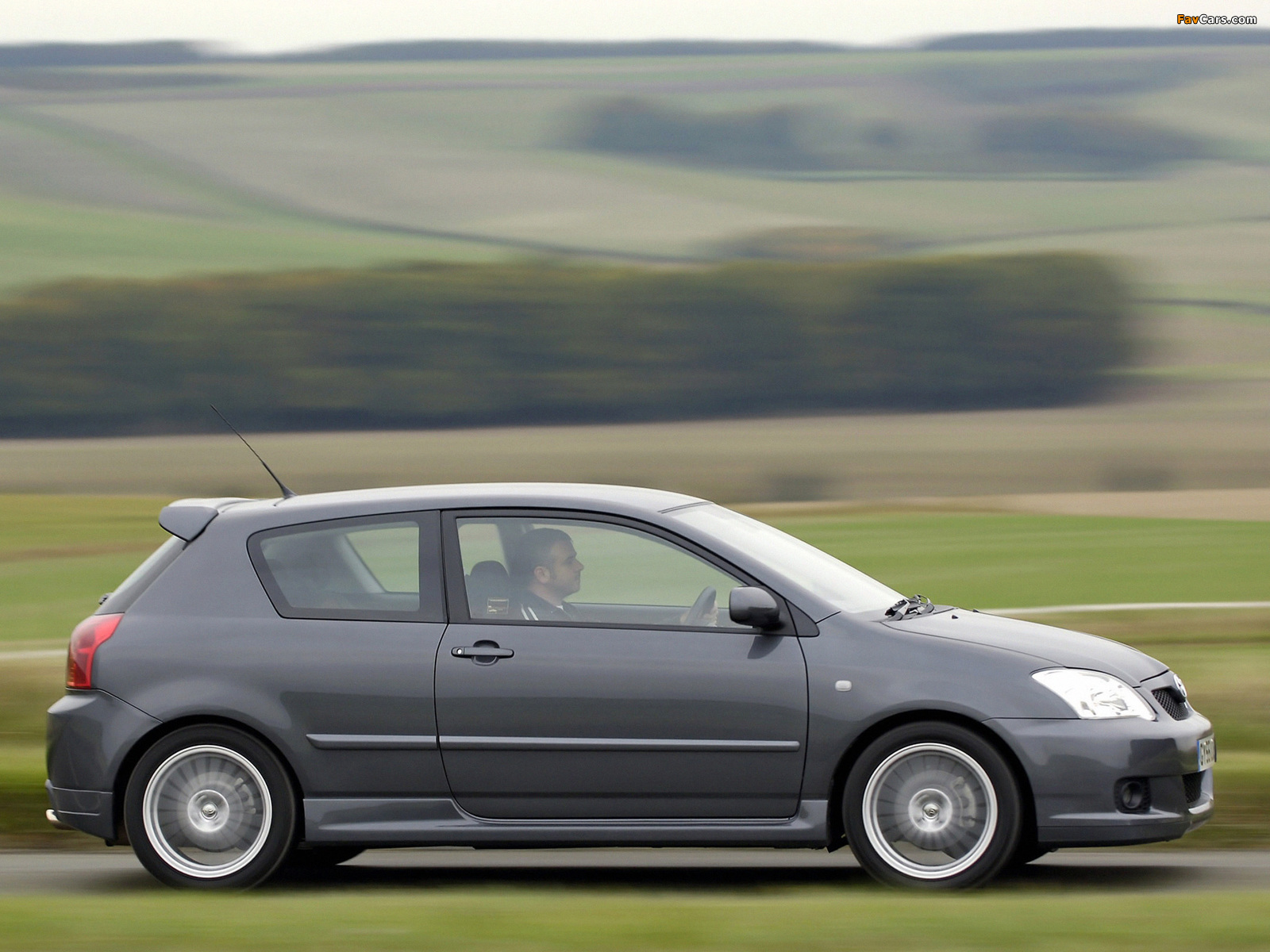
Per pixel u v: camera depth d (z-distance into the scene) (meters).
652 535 24.62
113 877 27.70
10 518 164.12
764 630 23.70
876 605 24.95
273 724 24.23
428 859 28.97
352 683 24.20
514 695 23.86
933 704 22.95
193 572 25.28
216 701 24.38
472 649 24.08
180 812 24.55
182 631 24.86
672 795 23.67
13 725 42.00
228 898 21.23
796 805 23.45
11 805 32.38
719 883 25.78
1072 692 22.98
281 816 24.36
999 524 143.00
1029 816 22.97
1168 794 23.06
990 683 23.02
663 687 23.58
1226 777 31.06
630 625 24.06
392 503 25.30
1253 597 73.38
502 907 19.33
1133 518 152.88
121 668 24.77
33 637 68.38
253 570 25.14
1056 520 146.25
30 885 26.95
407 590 24.70
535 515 24.91
